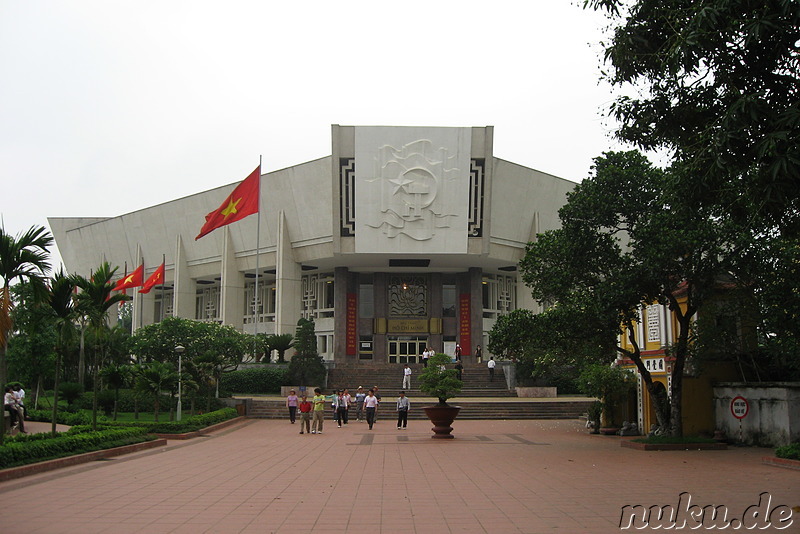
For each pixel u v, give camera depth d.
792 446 15.79
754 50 10.97
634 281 18.98
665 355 21.64
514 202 46.91
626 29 12.59
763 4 10.26
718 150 10.63
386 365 45.56
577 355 22.14
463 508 10.23
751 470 14.84
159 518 9.45
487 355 50.69
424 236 44.12
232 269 51.59
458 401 36.03
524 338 21.02
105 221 59.91
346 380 43.31
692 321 21.92
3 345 15.19
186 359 32.91
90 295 19.52
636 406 25.55
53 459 14.72
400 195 43.81
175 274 54.31
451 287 51.75
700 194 11.97
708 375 22.56
